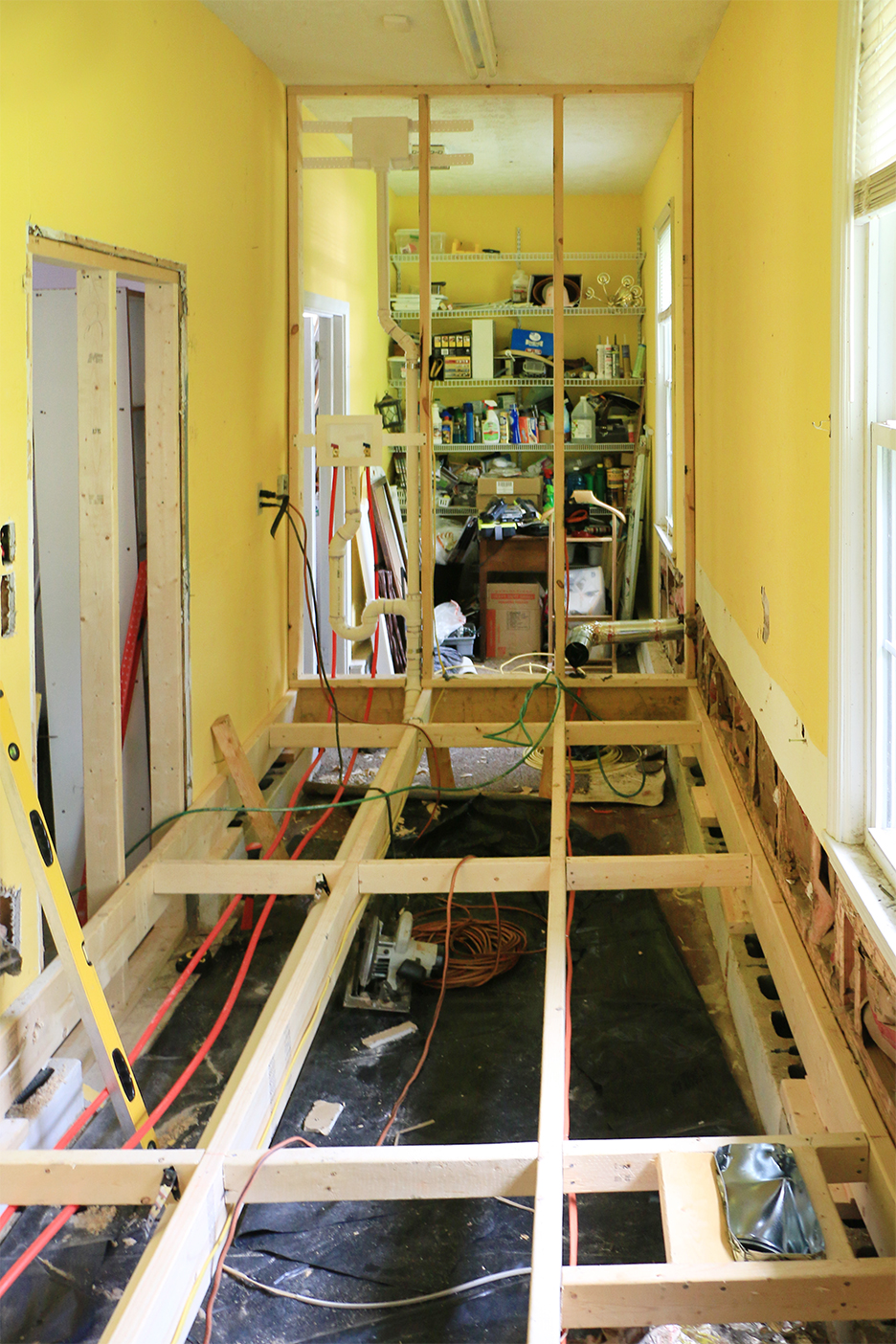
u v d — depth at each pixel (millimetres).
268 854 3914
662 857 3100
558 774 3635
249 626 4539
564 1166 1954
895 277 2162
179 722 3656
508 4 3938
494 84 4895
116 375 3148
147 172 3266
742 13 3617
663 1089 2799
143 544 3771
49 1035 2561
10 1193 1925
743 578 3736
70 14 2725
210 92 3871
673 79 4867
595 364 8289
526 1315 2119
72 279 3438
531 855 4363
